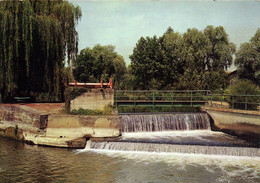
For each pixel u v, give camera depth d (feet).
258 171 42.24
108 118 60.34
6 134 70.69
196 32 124.98
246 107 61.52
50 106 74.95
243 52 113.19
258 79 109.81
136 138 58.95
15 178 39.58
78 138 59.41
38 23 77.51
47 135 60.29
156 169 43.16
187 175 40.65
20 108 66.28
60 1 92.07
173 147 52.01
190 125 70.33
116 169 43.34
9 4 73.31
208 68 132.98
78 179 39.34
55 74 80.89
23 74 81.56
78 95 66.33
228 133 65.62
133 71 134.51
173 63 130.21
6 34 71.67
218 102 79.05
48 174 41.24
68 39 90.99
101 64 156.87
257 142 54.90
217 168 43.55
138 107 104.17
